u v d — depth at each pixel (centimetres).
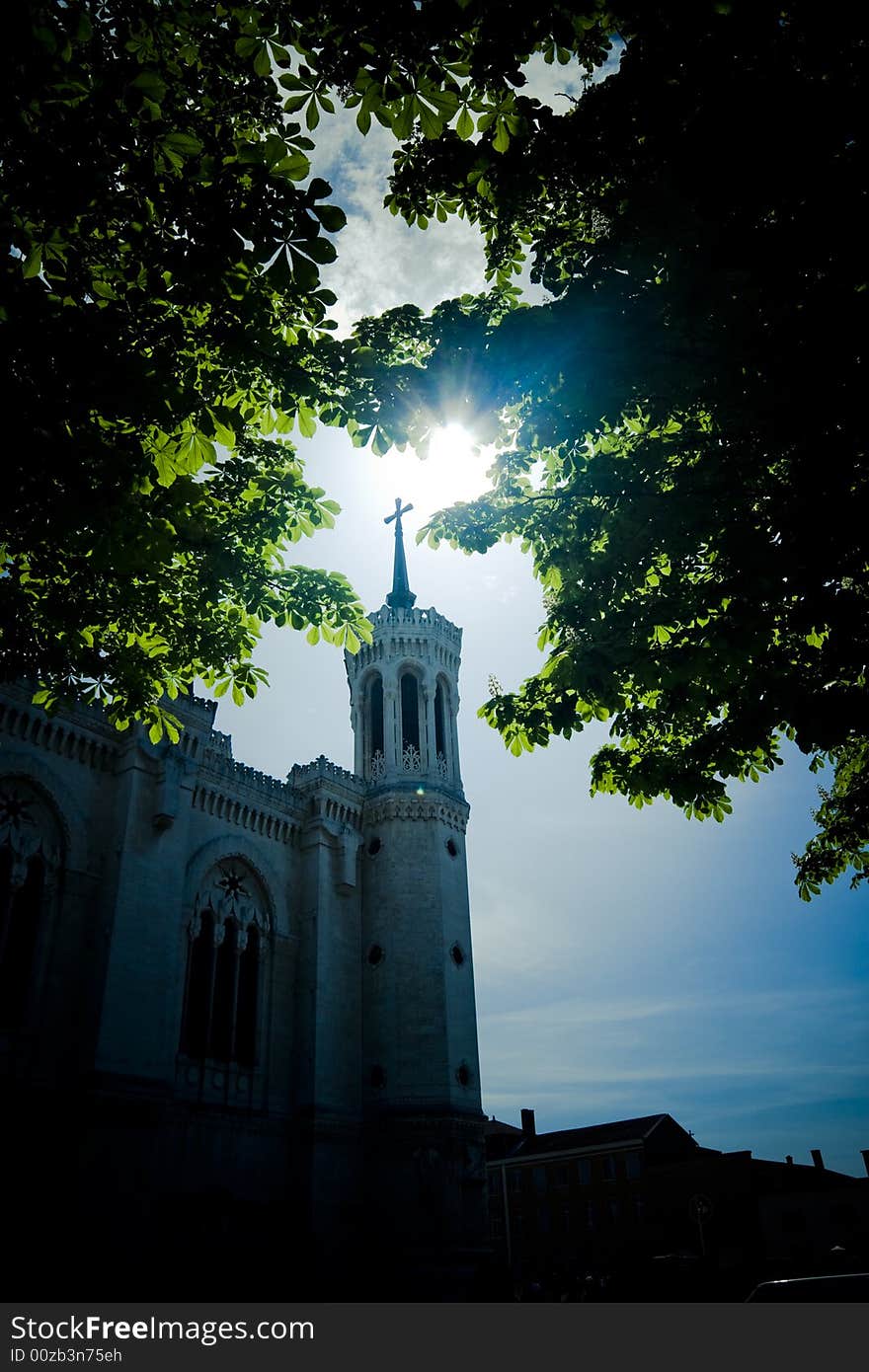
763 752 1284
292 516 1223
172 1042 3158
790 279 812
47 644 1202
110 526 916
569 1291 3400
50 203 764
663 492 1040
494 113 871
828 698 962
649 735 1302
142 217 829
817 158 762
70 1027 2877
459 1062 3866
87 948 3022
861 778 1509
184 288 854
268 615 1259
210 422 891
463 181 1010
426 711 4728
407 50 786
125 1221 2673
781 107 752
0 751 2967
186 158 786
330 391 1063
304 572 1260
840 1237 5659
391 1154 3600
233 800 3838
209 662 1290
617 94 875
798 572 922
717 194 807
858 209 750
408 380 1043
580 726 1170
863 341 782
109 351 812
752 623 955
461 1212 3562
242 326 919
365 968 4078
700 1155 7638
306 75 808
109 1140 2722
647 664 1046
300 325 1035
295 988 3834
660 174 862
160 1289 2744
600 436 1170
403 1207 3478
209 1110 3234
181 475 996
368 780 4578
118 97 762
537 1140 8025
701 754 1194
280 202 773
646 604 1103
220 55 893
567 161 948
